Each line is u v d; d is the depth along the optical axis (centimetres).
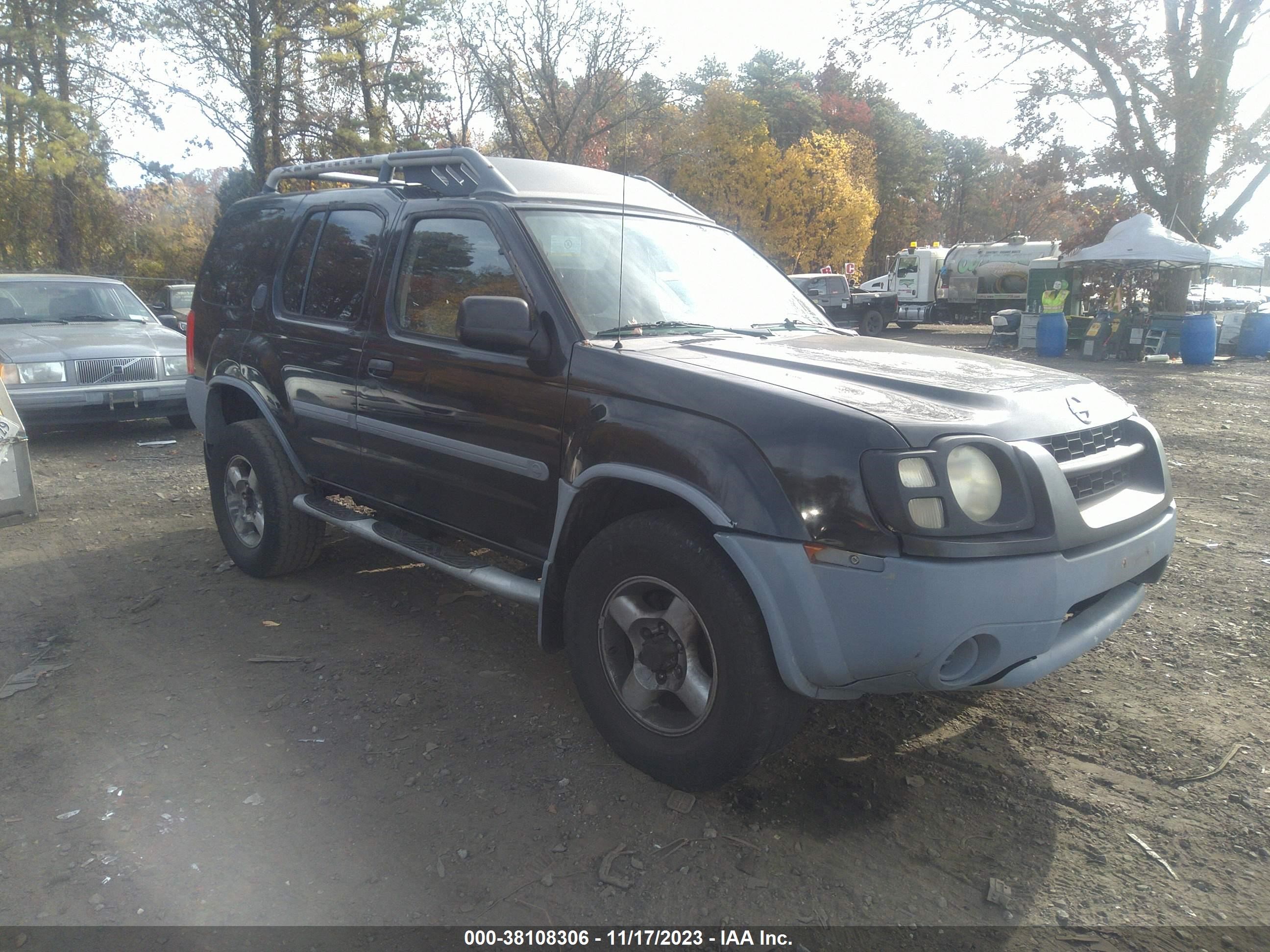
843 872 265
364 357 409
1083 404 306
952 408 275
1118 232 1867
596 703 316
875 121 6069
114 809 295
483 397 351
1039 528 261
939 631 246
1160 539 307
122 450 884
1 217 2658
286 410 464
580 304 338
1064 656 276
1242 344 1931
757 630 269
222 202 2920
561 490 321
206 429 534
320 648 416
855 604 251
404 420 389
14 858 271
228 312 514
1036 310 2253
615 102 2772
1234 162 2038
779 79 5622
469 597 481
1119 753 328
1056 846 277
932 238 7675
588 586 311
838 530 253
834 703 366
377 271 413
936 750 331
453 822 287
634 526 296
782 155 4253
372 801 299
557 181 404
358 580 505
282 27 2531
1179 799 300
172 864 268
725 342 342
